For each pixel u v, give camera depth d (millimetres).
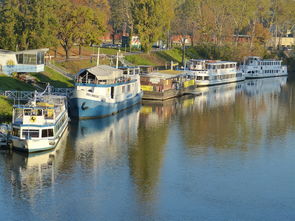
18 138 68750
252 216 54406
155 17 173875
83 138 80188
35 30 117875
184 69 149750
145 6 174375
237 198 58844
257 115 105938
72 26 137750
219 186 62312
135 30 178500
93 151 73750
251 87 155125
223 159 72875
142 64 167500
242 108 114000
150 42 176250
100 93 93062
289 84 166750
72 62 138125
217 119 100375
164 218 53469
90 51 165000
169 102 118812
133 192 59562
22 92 94312
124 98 103250
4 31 116125
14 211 53906
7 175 62656
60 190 59250
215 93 137750
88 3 182875
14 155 68750
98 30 146875
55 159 69125
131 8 179125
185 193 59812
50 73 118062
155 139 82188
